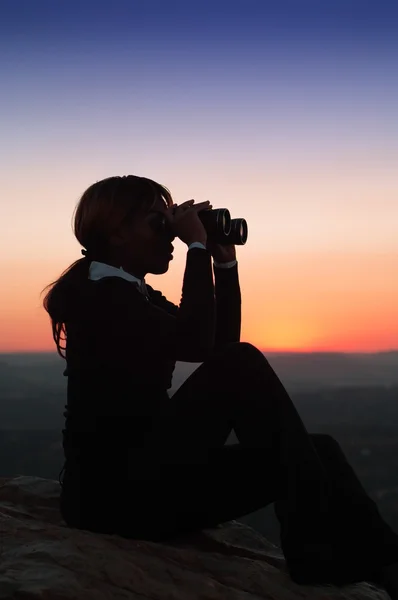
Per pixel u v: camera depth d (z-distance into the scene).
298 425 2.00
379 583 2.02
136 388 2.04
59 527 2.06
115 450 2.06
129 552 1.95
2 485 2.67
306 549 1.95
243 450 2.04
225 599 1.82
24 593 1.60
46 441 106.31
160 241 2.25
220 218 2.41
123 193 2.19
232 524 2.50
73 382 2.09
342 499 2.02
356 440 138.00
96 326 2.03
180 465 2.02
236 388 2.04
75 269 2.18
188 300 2.10
